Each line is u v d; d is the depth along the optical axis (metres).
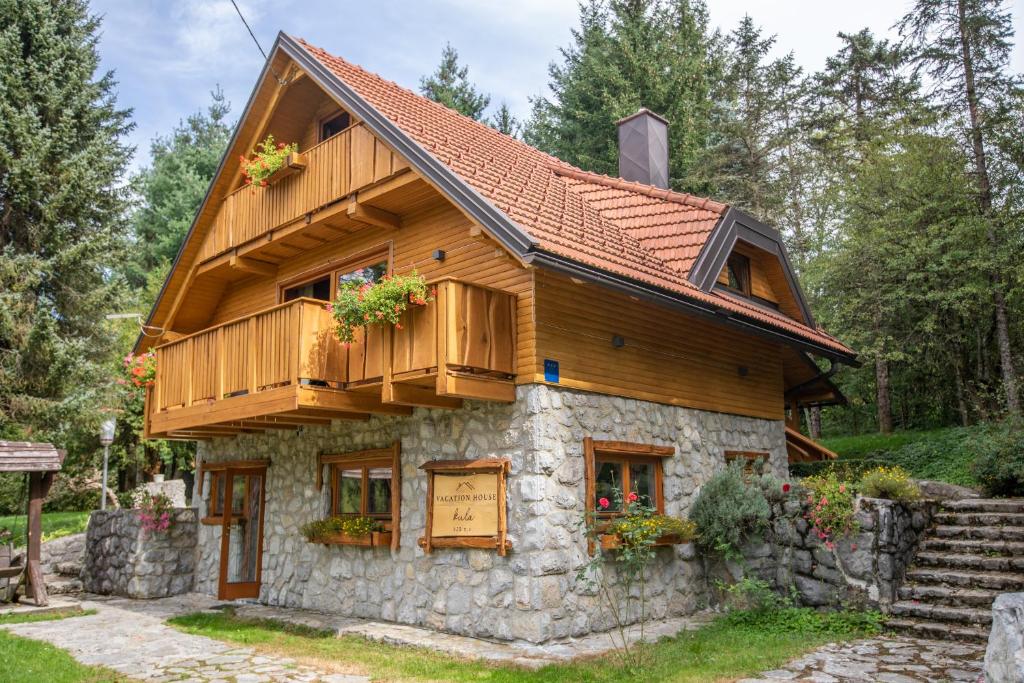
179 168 36.28
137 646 8.52
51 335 18.53
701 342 11.24
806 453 14.59
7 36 19.17
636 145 14.73
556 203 10.70
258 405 9.37
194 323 14.33
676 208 11.91
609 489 9.30
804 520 9.48
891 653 7.41
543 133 26.64
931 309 17.38
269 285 12.86
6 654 7.70
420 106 12.48
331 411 9.79
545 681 6.58
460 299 8.21
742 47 29.70
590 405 9.16
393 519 9.59
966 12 17.83
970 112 17.72
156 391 11.91
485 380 8.32
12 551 12.28
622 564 9.12
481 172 9.84
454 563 8.87
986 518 9.80
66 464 22.25
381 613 9.66
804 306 13.21
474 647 7.93
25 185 18.81
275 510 11.73
